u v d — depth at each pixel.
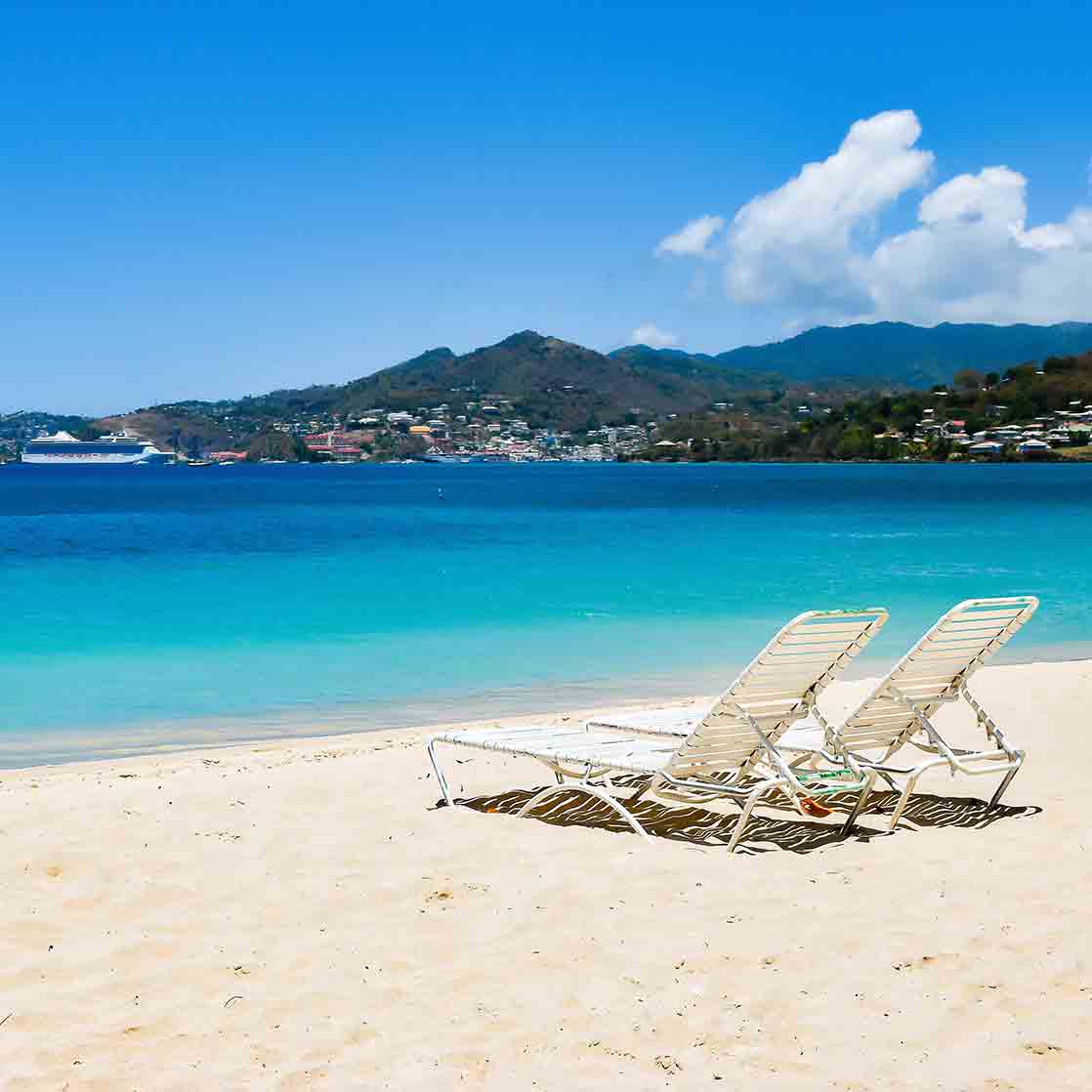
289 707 11.10
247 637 15.39
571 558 27.58
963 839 6.23
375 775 7.90
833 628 6.27
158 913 5.14
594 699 11.45
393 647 14.64
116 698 11.52
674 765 6.23
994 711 10.18
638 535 37.19
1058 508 57.25
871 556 27.97
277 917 5.10
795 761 7.17
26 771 8.24
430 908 5.20
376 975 4.49
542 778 7.82
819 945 4.74
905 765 8.27
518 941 4.81
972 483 109.69
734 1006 4.20
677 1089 3.64
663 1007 4.20
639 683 12.33
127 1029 4.03
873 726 6.75
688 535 37.12
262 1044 3.93
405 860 5.89
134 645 14.79
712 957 4.62
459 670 13.05
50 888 5.43
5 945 4.77
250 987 4.39
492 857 5.94
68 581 22.20
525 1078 3.72
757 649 14.39
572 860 5.89
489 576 23.05
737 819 6.74
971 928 4.89
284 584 21.59
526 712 10.86
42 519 52.31
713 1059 3.84
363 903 5.26
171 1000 4.27
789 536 36.09
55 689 11.99
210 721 10.50
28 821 6.52
